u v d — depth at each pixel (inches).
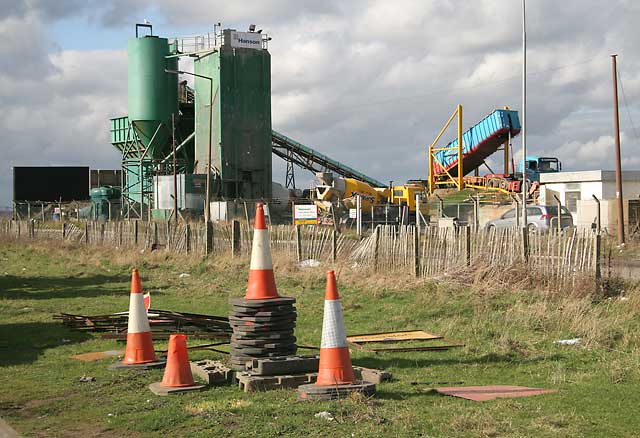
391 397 347.3
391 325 576.4
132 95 2869.1
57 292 849.5
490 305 622.2
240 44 2674.7
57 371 432.8
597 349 458.3
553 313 556.4
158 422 317.1
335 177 1991.9
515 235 715.4
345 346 352.5
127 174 3164.4
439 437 278.5
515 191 2694.4
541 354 449.4
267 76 2711.6
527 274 685.3
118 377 412.8
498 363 430.9
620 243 1181.1
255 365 392.2
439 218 1658.5
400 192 2092.8
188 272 1035.9
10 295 823.1
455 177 3307.1
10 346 517.7
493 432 282.0
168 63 2861.7
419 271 791.1
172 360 383.6
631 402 331.3
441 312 614.2
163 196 2541.8
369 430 290.4
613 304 592.4
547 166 2962.6
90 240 1651.1
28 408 353.7
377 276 795.4
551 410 316.5
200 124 2738.7
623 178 1878.7
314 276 851.4
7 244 1662.2
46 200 3575.3
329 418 308.2
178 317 572.7
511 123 3034.0
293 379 375.2
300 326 574.2
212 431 299.6
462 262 743.7
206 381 390.6
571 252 665.0
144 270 1093.1
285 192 2896.2
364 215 1923.0
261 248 417.4
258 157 2694.4
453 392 355.9
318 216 1894.7
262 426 302.5
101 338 538.0
